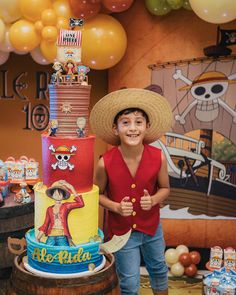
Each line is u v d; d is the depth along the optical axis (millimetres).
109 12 3318
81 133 2016
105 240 2809
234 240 3664
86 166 2016
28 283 1976
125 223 2547
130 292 2529
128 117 2393
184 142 3592
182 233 3666
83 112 2018
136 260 2564
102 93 3752
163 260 2699
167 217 3664
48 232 1972
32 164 3076
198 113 3559
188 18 3457
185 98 3551
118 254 2555
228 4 2840
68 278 1942
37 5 2984
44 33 3012
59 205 1959
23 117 3809
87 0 3000
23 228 2729
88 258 2016
